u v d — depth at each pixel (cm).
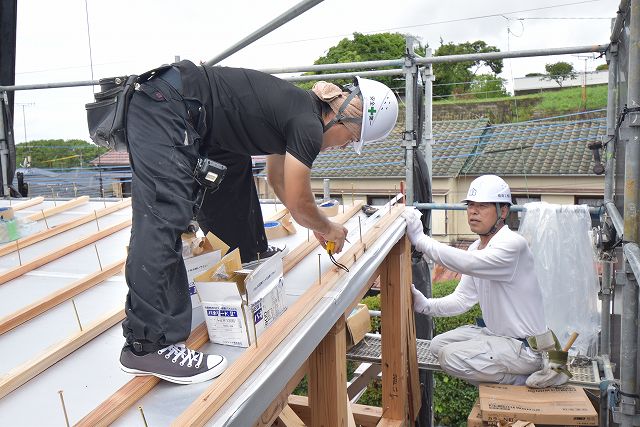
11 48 579
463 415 697
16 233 314
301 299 207
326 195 419
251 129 199
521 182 1210
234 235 263
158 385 160
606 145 397
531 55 412
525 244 329
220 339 183
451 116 1565
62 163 1087
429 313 382
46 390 159
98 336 195
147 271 159
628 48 292
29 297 231
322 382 228
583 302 392
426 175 462
